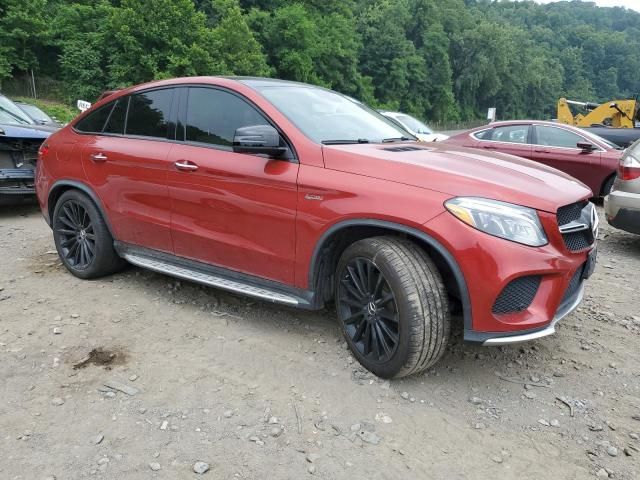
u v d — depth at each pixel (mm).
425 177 2762
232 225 3395
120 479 2189
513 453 2426
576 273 3006
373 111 4281
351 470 2283
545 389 2957
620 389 2973
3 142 6367
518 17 154125
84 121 4508
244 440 2451
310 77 48375
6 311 3770
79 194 4355
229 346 3334
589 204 3227
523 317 2645
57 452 2338
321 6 56938
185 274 3738
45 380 2902
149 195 3848
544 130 9055
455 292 2854
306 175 3041
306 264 3094
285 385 2908
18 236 5895
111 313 3781
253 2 50250
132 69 33656
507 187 2717
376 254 2809
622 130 11688
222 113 3574
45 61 37031
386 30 63781
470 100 85562
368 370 3020
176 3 35281
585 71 136125
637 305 4246
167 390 2838
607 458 2404
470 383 2994
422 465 2330
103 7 36312
